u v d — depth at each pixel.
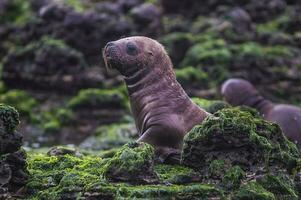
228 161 13.12
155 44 15.62
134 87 15.42
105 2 37.25
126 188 12.52
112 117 32.78
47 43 34.75
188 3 39.00
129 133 29.80
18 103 34.03
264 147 13.12
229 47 35.91
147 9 36.31
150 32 36.16
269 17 39.94
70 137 32.31
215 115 13.45
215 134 13.16
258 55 35.75
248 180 12.95
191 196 12.53
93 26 35.44
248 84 25.23
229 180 12.84
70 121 32.78
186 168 13.69
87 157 15.88
